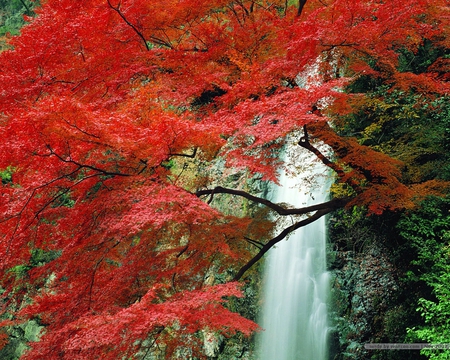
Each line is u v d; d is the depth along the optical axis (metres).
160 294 6.12
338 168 7.50
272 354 10.27
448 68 8.59
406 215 8.36
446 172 8.24
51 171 5.37
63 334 5.12
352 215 10.03
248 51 7.86
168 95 7.11
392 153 9.20
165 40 8.35
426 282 7.77
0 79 5.91
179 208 5.23
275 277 10.89
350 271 9.76
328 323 9.58
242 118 5.59
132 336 4.94
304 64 6.28
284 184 11.85
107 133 5.01
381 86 9.62
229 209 12.81
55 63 6.53
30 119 4.61
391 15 6.34
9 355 13.75
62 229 5.66
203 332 11.40
